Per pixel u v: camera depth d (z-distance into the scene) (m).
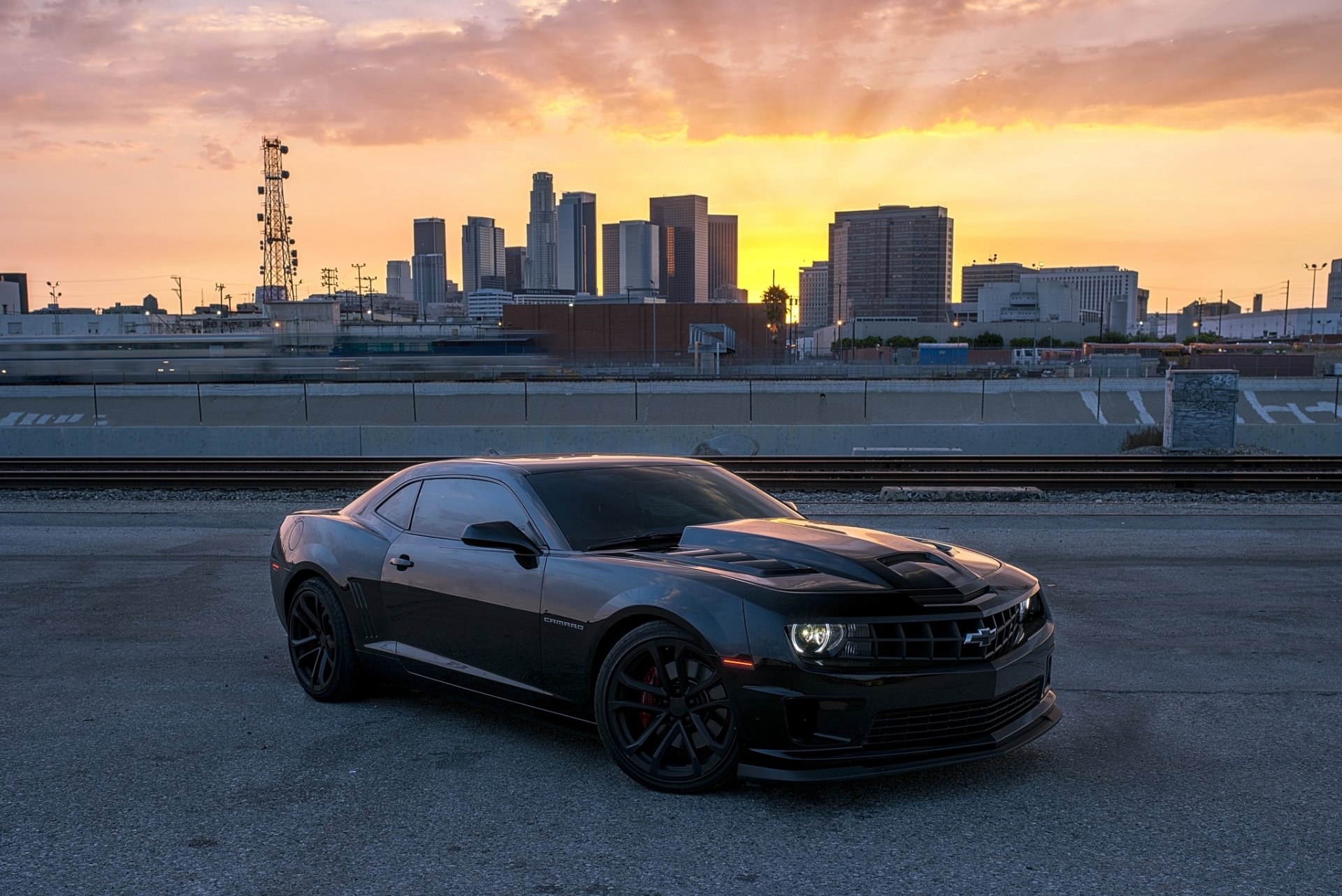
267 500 15.54
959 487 15.27
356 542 5.43
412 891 3.30
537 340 109.06
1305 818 3.85
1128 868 3.42
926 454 22.52
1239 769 4.39
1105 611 7.56
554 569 4.46
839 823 3.79
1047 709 4.43
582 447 22.69
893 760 3.83
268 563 9.82
